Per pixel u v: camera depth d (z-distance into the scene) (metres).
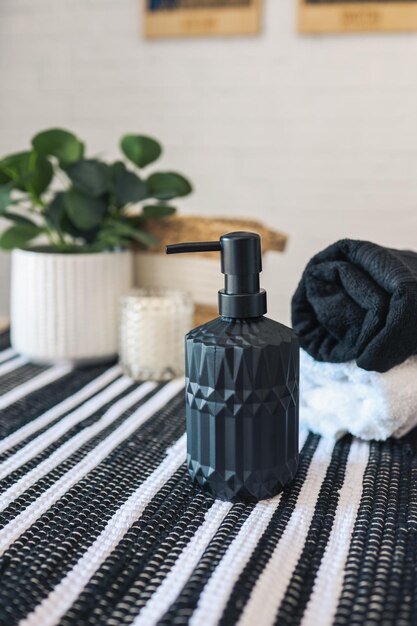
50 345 0.75
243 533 0.39
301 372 0.55
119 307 0.73
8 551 0.37
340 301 0.50
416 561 0.36
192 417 0.45
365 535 0.39
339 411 0.52
